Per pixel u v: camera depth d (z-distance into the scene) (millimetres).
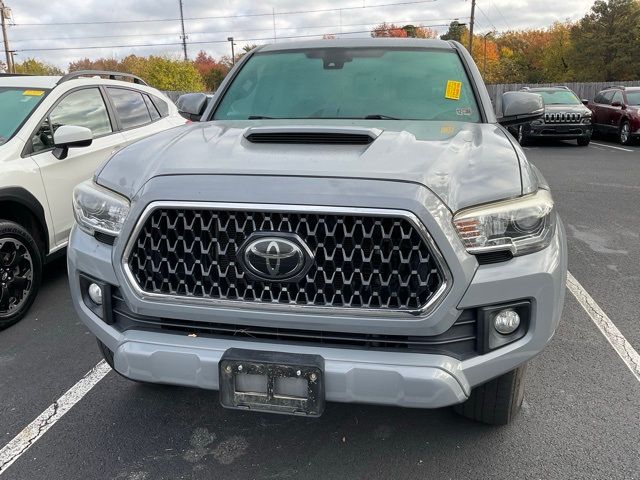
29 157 4352
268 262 2029
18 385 3258
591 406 2988
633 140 16250
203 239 2102
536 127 15688
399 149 2291
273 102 3471
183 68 61781
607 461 2557
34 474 2504
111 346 2336
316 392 2072
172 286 2166
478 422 2818
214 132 2742
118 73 5898
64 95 4902
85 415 2955
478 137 2639
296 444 2705
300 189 2010
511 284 2074
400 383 2023
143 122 5867
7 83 4922
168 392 3168
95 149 4996
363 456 2609
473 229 2033
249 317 2082
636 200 8258
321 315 2025
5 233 3947
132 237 2158
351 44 3842
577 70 60406
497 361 2125
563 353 3578
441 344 2070
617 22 56062
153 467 2553
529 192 2197
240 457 2617
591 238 6230
